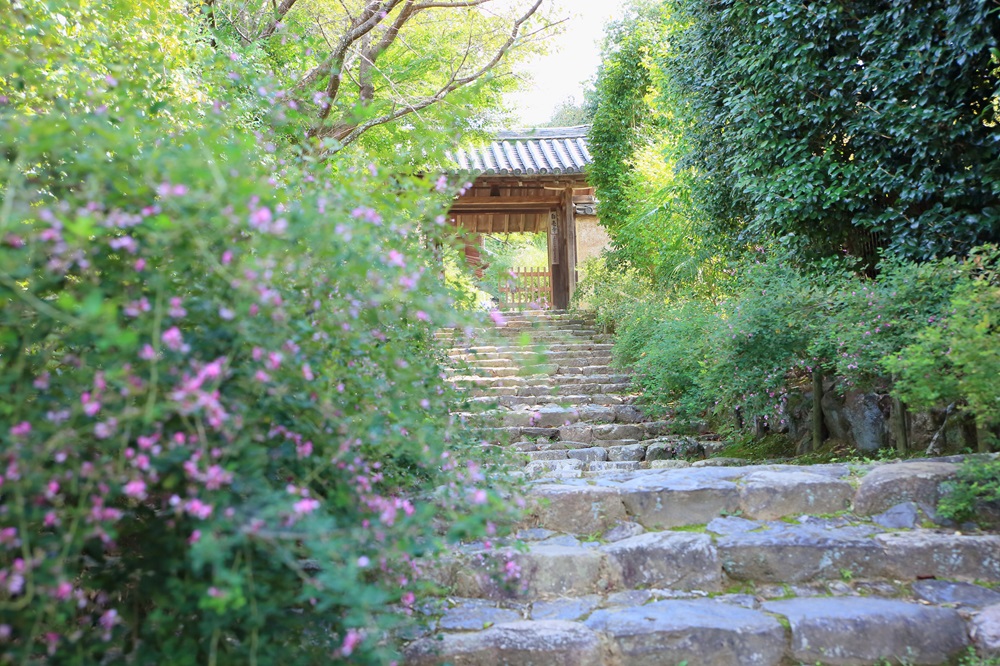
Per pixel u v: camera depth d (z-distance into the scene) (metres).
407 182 2.28
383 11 6.82
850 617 2.37
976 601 2.49
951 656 2.30
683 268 8.39
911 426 4.12
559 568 2.66
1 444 1.49
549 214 13.59
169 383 1.56
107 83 2.24
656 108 10.30
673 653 2.29
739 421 6.04
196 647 1.62
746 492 3.07
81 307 1.32
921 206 4.86
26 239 1.58
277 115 2.65
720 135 6.55
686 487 3.08
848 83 5.07
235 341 1.62
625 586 2.69
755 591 2.66
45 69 2.59
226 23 5.88
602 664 2.26
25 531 1.44
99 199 1.62
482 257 3.01
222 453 1.59
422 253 2.37
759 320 4.50
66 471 1.52
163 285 1.58
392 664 1.84
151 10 3.37
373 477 2.02
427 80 8.87
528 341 2.76
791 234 5.35
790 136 5.45
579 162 12.32
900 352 3.25
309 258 1.77
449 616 2.45
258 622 1.54
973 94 4.45
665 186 9.49
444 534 2.60
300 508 1.49
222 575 1.40
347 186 2.22
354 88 8.39
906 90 4.71
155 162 1.64
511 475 2.96
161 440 1.59
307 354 1.80
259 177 1.87
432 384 2.62
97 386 1.50
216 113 2.22
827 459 4.56
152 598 1.71
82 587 1.71
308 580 1.50
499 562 2.52
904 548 2.67
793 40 5.19
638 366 6.63
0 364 1.68
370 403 1.99
